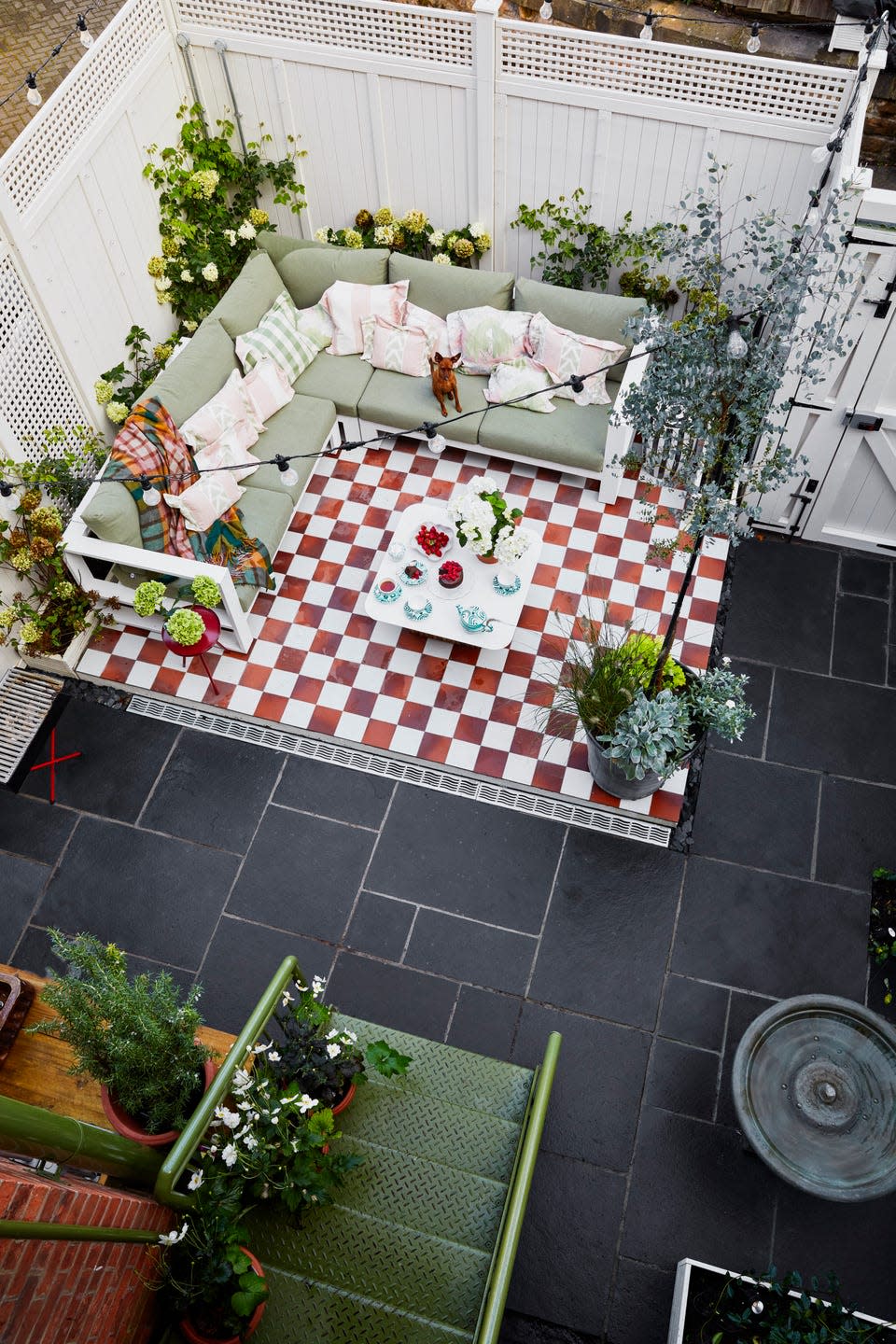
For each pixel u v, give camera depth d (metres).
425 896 5.66
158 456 6.33
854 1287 4.57
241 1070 3.71
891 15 6.46
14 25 6.79
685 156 6.65
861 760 6.01
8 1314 2.53
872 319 5.51
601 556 6.81
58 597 6.37
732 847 5.75
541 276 7.82
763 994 5.32
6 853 5.86
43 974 5.51
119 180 6.71
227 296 7.08
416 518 6.58
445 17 6.35
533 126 6.82
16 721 6.31
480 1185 3.86
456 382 7.09
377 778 6.06
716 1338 4.11
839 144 5.66
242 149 7.62
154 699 6.40
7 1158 3.20
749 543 6.87
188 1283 3.32
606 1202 4.80
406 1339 3.44
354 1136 4.12
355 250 7.24
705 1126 4.98
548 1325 4.54
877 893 5.58
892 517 6.60
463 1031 5.27
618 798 5.87
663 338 4.31
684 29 7.27
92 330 6.67
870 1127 4.31
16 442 6.02
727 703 5.22
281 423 6.96
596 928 5.53
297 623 6.61
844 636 6.46
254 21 6.77
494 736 6.11
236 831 5.91
